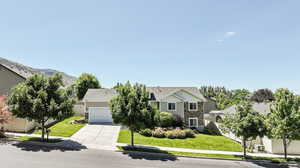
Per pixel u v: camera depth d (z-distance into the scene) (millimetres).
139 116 16141
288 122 14875
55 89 17594
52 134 19703
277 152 17797
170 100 30672
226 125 16594
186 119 30438
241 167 13477
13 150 13586
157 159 14133
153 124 16781
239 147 19516
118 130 24141
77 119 30688
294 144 17812
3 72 25359
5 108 17562
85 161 12367
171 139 21344
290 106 15172
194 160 14555
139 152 15445
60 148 15062
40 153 13336
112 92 34250
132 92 16688
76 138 18797
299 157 16438
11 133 19219
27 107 15953
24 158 12047
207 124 33062
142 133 22484
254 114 15922
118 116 16250
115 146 16828
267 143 18672
